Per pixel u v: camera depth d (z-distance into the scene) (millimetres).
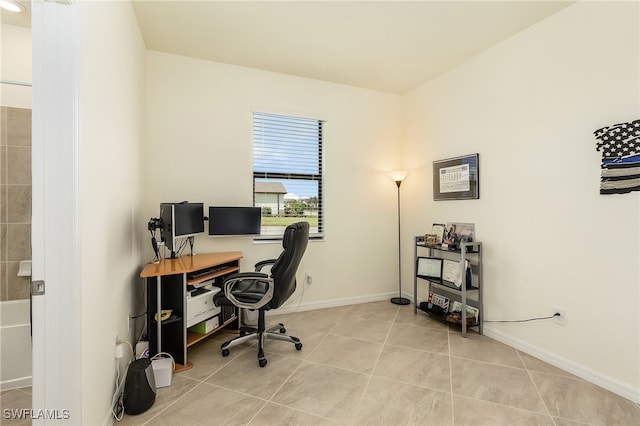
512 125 2576
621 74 1896
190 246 2830
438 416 1675
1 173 2197
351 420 1644
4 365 1943
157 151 2879
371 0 2160
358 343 2604
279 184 3422
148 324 2201
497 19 2359
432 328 2938
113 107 1712
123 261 1963
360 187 3771
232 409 1731
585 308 2082
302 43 2750
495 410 1725
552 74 2281
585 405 1772
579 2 2109
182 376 2086
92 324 1347
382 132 3893
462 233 3059
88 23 1308
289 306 3387
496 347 2539
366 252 3803
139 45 2496
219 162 3107
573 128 2150
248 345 2580
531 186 2430
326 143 3588
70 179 1178
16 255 2201
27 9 2135
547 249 2318
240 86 3191
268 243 3301
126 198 2055
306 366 2219
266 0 2162
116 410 1685
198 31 2564
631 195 1858
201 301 2434
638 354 1823
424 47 2799
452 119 3199
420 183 3656
